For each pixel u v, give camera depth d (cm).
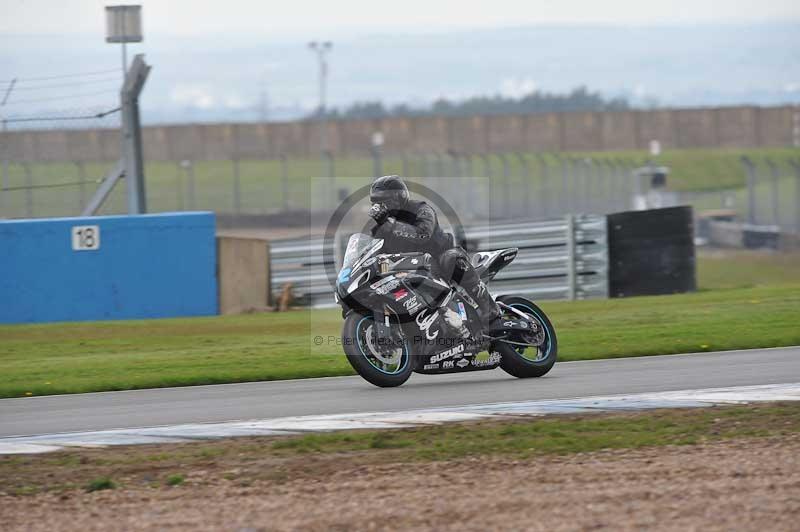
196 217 6397
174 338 5094
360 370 3180
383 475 2255
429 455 2412
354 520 1931
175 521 1962
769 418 2688
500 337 3291
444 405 2956
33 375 3862
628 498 2028
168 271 6359
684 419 2711
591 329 4712
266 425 2741
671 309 5444
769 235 12475
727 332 4391
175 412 3006
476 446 2470
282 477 2261
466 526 1880
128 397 3338
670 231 6681
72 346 4909
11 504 2111
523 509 1972
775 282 9206
